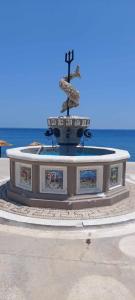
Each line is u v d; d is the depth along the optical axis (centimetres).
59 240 680
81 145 1301
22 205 910
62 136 1136
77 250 629
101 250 630
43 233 722
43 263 572
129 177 1473
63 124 1100
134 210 877
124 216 820
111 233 725
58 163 866
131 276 530
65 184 882
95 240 683
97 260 586
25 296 468
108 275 532
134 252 623
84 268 555
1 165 1869
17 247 640
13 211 854
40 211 853
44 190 900
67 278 521
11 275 528
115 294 476
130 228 759
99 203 898
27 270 546
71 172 870
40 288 490
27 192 920
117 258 595
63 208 869
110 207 901
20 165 951
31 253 612
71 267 558
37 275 529
